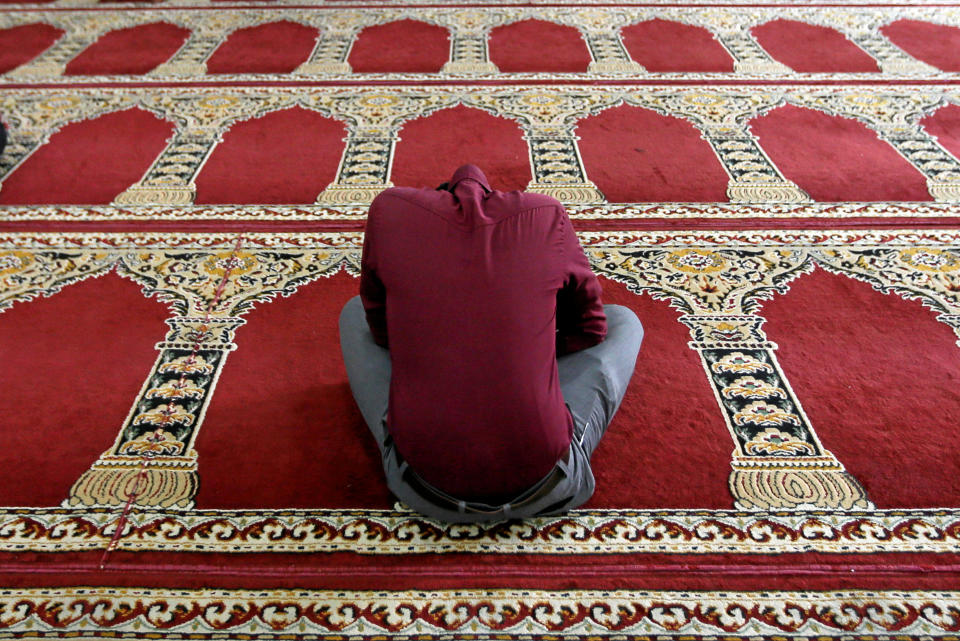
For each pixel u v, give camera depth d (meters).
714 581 1.61
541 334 1.44
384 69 4.29
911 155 3.28
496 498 1.50
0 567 1.63
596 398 1.68
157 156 3.36
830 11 5.08
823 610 1.54
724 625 1.52
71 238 2.76
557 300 1.61
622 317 1.90
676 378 2.11
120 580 1.61
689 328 2.30
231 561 1.65
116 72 4.29
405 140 3.49
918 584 1.59
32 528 1.71
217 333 2.30
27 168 3.26
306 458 1.89
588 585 1.60
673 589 1.59
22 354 2.21
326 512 1.76
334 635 1.52
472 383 1.41
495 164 3.27
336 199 3.02
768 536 1.69
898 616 1.53
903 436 1.92
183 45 4.70
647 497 1.78
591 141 3.45
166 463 1.87
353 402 2.04
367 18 5.11
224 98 3.94
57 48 4.68
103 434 1.95
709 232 2.77
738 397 2.05
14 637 1.51
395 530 1.72
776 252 2.65
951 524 1.70
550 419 1.45
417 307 1.43
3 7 5.44
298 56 4.49
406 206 1.47
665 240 2.73
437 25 4.95
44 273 2.57
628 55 4.41
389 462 1.56
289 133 3.56
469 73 4.21
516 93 3.95
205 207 2.97
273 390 2.08
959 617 1.52
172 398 2.06
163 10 5.34
